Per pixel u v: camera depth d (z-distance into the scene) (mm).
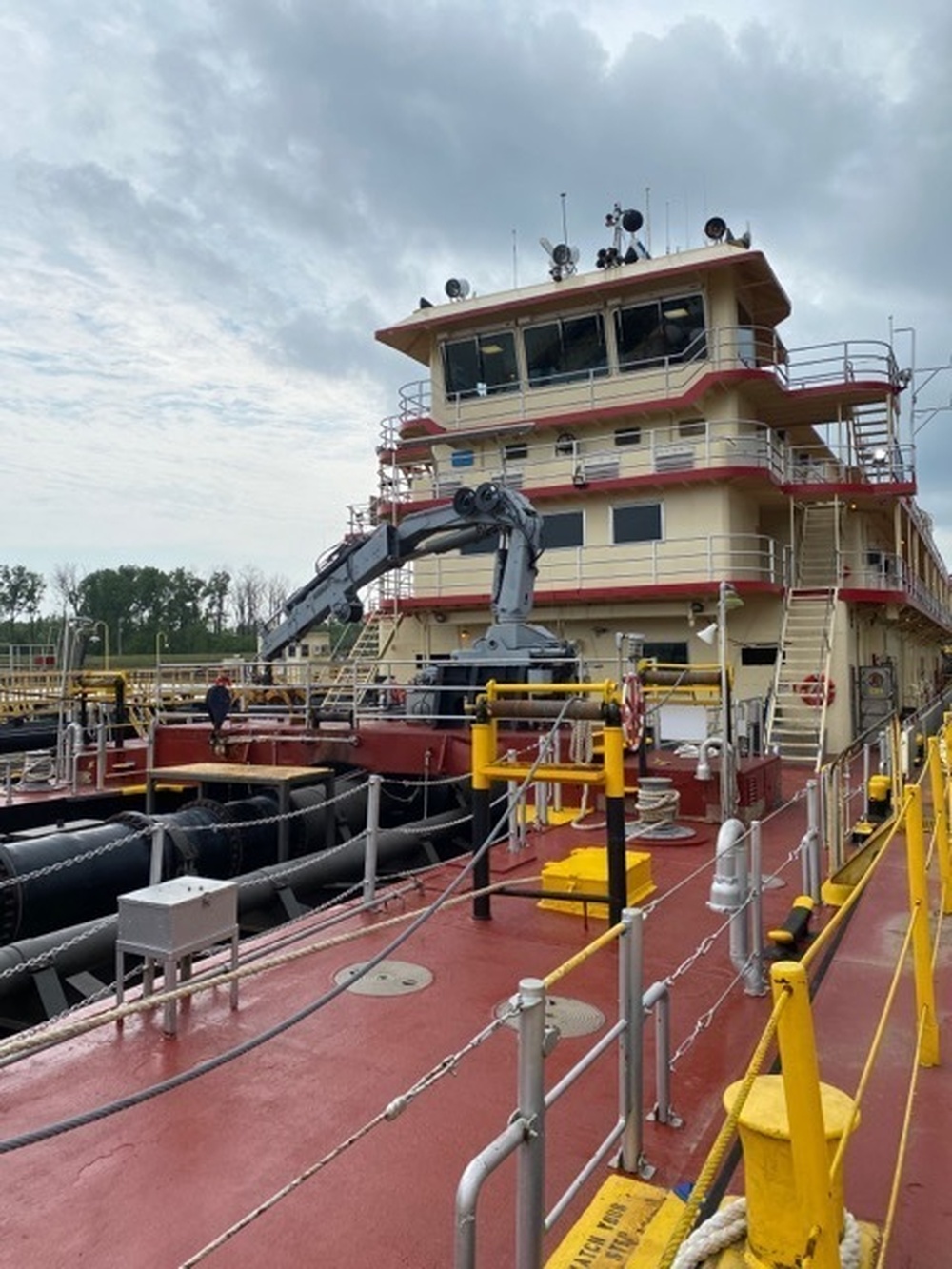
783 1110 2510
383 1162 3602
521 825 9023
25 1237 3141
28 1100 4117
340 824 11930
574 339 19562
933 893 6637
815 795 7043
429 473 23281
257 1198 3369
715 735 11500
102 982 7422
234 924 5316
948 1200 3037
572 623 19250
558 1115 3984
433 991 5445
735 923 5406
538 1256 2361
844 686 17469
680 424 18609
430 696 13742
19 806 11797
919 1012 3986
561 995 5363
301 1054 4586
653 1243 3047
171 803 13328
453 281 21734
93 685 16656
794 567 19375
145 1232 3170
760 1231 2471
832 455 24547
